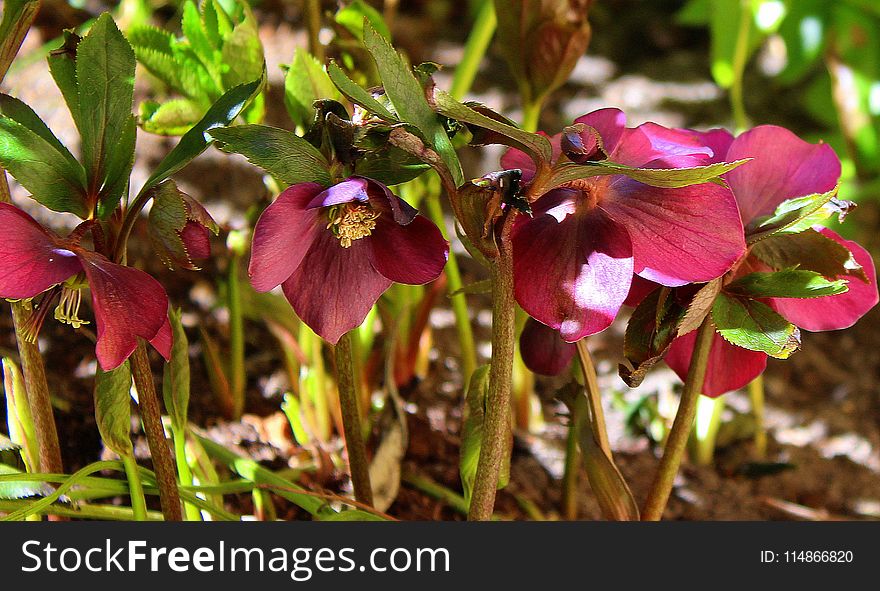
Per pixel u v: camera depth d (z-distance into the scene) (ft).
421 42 5.27
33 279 2.16
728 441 3.34
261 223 2.17
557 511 3.02
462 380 3.35
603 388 3.50
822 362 3.87
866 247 4.25
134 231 3.58
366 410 3.07
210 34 2.64
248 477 2.71
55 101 3.96
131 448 2.42
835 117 4.82
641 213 2.27
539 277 2.27
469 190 2.18
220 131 2.20
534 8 2.75
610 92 5.03
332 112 2.24
